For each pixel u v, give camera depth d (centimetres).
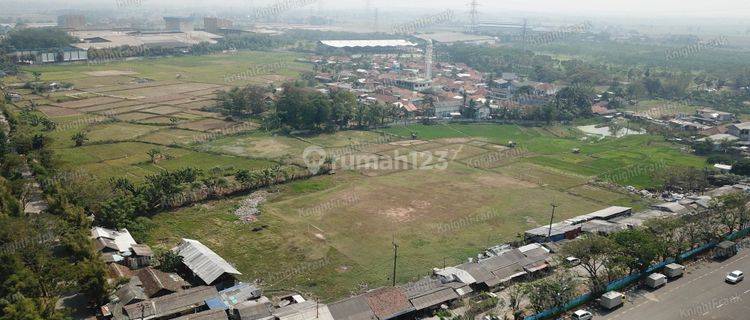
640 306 6444
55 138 13262
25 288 5822
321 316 5922
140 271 6794
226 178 10794
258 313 5947
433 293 6450
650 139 15388
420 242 8406
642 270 6962
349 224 9025
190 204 9656
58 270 6253
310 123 15275
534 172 12250
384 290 6381
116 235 7781
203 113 16762
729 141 14012
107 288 6047
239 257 7744
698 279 7119
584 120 18075
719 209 8331
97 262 6291
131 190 9212
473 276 6912
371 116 16112
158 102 18038
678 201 9819
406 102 18412
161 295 6356
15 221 6894
